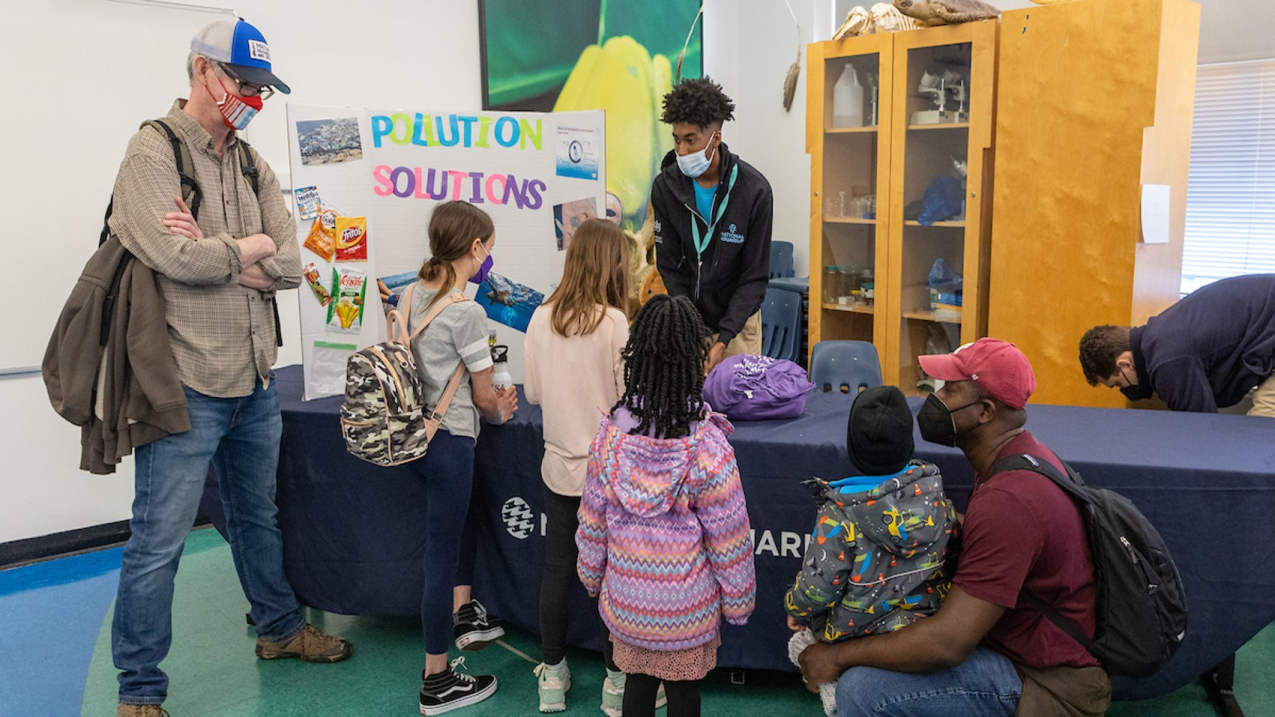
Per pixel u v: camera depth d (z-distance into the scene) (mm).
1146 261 3594
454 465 2461
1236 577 2094
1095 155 3521
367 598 2932
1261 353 2547
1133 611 1756
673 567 1845
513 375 3121
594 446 1934
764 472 2385
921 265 4180
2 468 3631
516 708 2561
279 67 4156
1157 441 2285
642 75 5566
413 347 2477
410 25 4590
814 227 4508
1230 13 4125
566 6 5137
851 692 1866
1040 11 3574
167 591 2428
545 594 2463
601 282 2342
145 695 2424
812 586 1865
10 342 3580
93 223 3717
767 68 5941
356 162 2859
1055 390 3785
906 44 4016
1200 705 2471
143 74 3770
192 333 2375
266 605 2816
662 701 2486
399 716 2541
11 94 3469
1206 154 4320
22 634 3098
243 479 2686
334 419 2801
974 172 3879
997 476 1801
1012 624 1851
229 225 2459
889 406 1807
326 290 2881
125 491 3941
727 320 3059
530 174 2998
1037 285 3760
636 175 5652
